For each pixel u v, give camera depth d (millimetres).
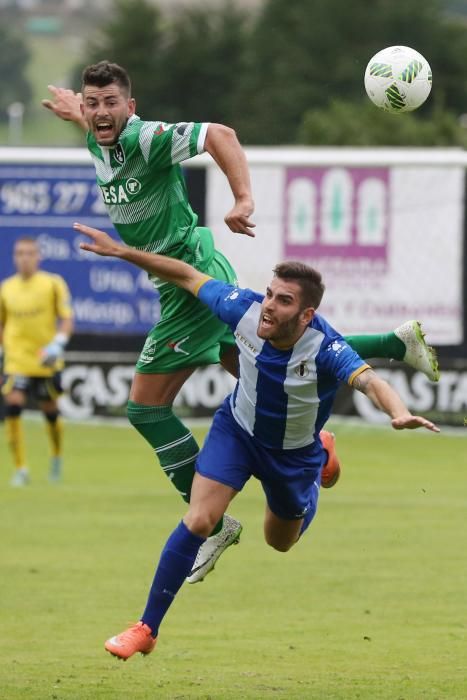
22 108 158000
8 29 175500
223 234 43406
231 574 24469
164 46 123250
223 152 16203
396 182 43219
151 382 17656
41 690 16703
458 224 43062
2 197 44188
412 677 17531
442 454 40625
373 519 29875
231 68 121750
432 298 43281
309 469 16938
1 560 25172
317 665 18234
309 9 121938
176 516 30188
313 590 23094
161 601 16344
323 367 15914
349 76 117312
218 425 16875
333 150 43562
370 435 44344
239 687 16938
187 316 17344
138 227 16938
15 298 35000
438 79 119562
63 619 20812
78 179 44000
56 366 34719
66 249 44188
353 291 43594
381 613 21406
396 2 121062
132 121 16531
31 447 42312
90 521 29406
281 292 15586
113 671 17844
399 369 43562
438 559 25641
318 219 43562
